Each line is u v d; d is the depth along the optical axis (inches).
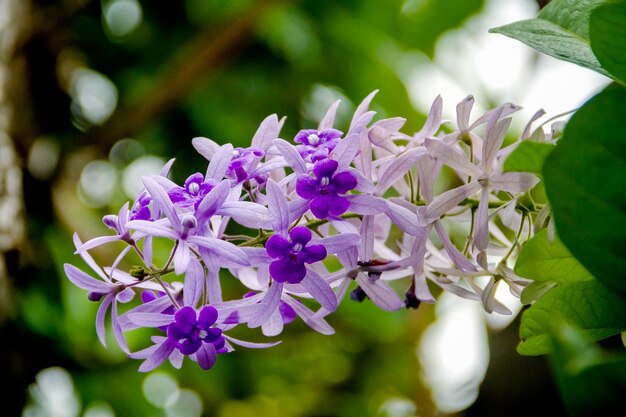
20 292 29.4
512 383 23.0
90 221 32.6
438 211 15.6
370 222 15.5
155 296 16.0
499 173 15.5
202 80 33.8
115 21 35.8
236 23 33.2
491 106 32.6
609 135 12.8
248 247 15.2
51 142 33.0
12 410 28.0
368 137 15.7
